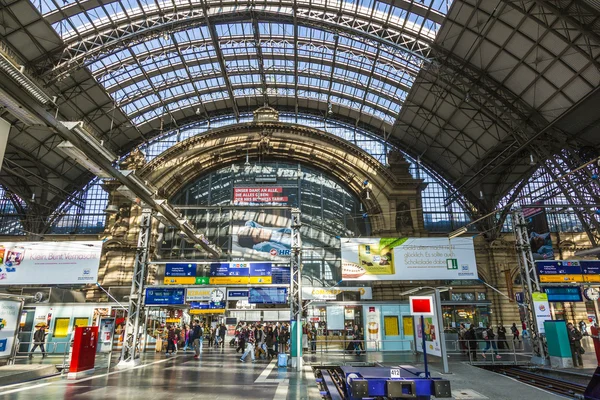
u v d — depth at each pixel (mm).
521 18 24516
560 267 23094
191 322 33062
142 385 14055
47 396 11898
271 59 39562
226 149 41000
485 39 27141
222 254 38344
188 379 15516
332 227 39656
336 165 40750
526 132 29578
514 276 38219
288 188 40750
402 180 39188
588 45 21875
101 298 34438
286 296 23281
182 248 39000
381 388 9461
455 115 36469
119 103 39844
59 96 34625
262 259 38000
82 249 24844
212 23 30047
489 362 21266
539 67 26672
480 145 37375
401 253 27656
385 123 44375
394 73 36625
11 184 42219
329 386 13383
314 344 27422
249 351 22656
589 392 11930
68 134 14914
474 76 30188
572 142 30000
